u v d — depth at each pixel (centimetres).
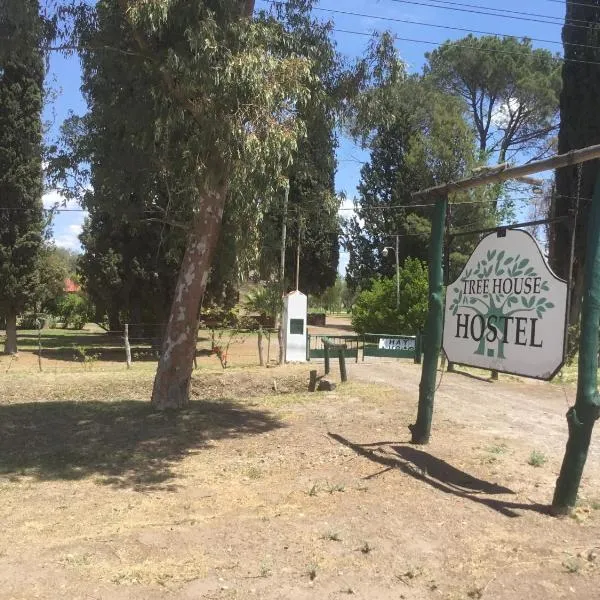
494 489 565
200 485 580
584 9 2086
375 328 2719
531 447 728
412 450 701
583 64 2052
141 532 448
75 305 4478
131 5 697
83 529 458
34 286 2286
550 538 454
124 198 1006
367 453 688
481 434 793
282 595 359
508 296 627
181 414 912
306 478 596
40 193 2267
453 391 1154
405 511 499
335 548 424
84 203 998
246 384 1354
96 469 644
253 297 3362
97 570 382
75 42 881
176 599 351
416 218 3809
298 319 1784
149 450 723
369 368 1556
